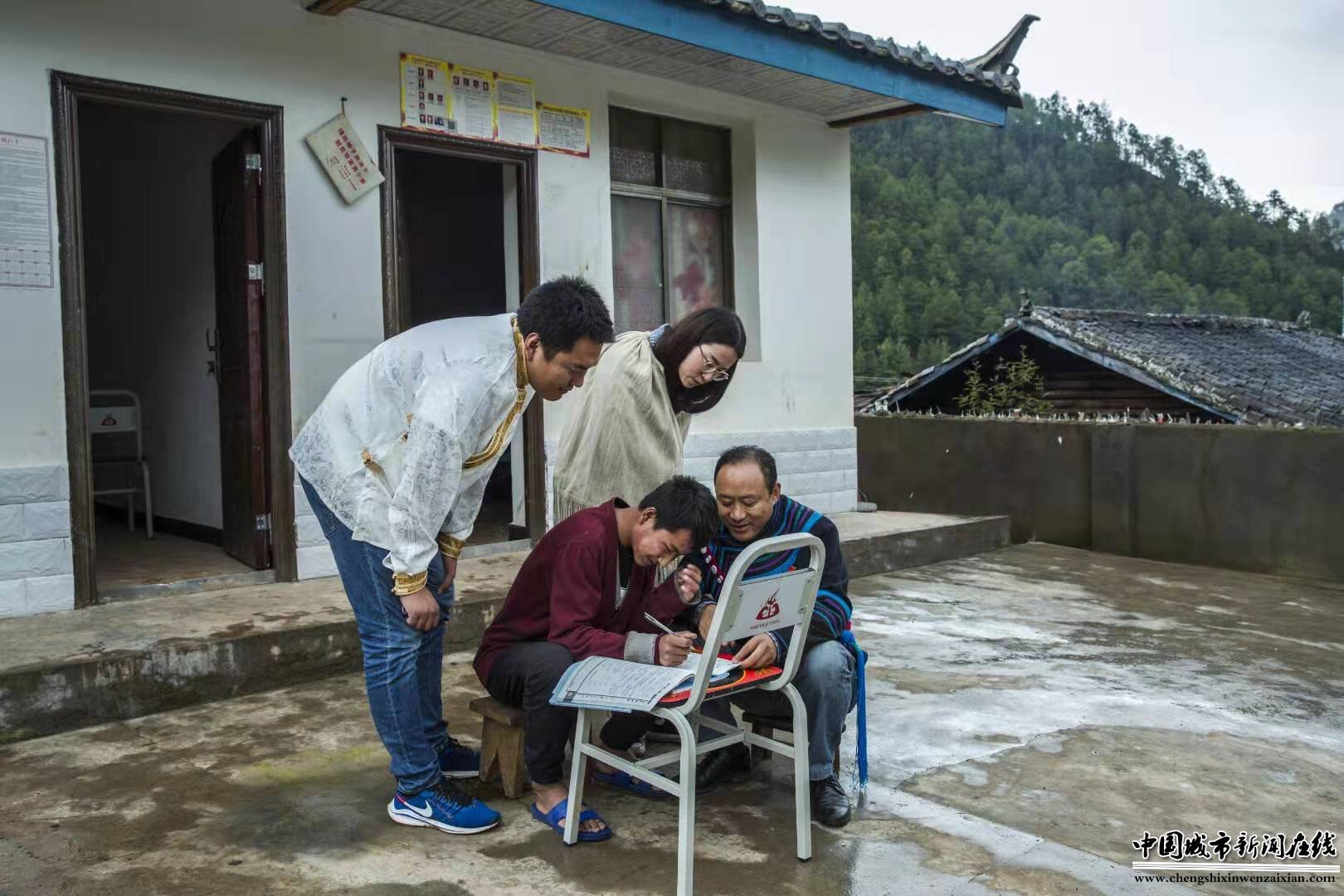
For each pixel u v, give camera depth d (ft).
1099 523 25.26
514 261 18.49
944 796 9.74
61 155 13.33
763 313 22.00
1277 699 13.20
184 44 14.25
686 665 8.26
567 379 8.35
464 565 16.99
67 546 13.44
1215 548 23.36
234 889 7.59
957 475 28.35
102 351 22.07
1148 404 35.24
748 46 17.93
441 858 8.18
